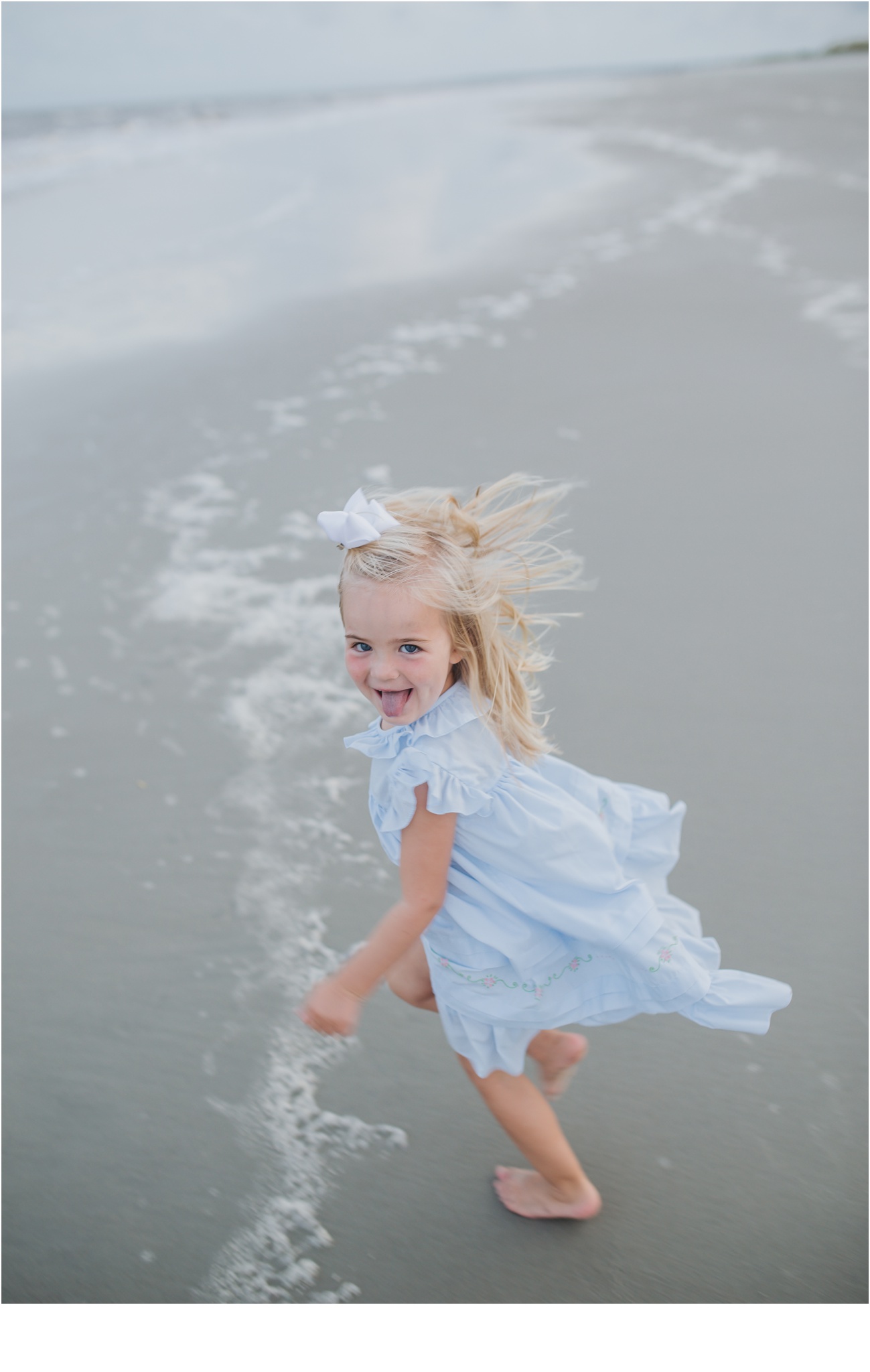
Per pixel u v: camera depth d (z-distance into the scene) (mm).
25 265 10656
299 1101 2336
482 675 1731
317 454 5500
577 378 6285
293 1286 1992
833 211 10148
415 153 18484
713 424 5465
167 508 5027
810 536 4352
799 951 2559
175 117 41500
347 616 1638
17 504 5191
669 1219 2053
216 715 3605
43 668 3902
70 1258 2055
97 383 6906
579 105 28766
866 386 5816
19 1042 2496
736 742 3277
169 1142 2266
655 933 1803
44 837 3111
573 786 1935
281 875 2939
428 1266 2012
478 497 1806
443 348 7113
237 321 8203
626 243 9719
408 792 1674
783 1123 2207
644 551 4324
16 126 40250
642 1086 2303
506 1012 1805
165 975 2652
